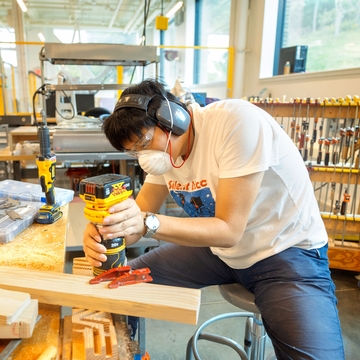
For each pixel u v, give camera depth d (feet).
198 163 3.02
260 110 2.90
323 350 2.54
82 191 2.05
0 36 16.87
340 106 6.10
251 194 2.59
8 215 2.90
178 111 2.59
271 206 3.06
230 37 13.41
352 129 6.09
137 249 7.79
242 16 12.48
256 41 12.18
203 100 7.91
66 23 23.15
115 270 2.08
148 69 11.58
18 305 1.66
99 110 10.21
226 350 4.93
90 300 1.89
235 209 2.56
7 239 2.57
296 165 3.09
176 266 3.69
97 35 24.99
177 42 21.35
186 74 20.18
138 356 1.73
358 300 6.17
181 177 3.24
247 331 4.56
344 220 6.54
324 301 2.84
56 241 2.63
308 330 2.61
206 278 3.68
